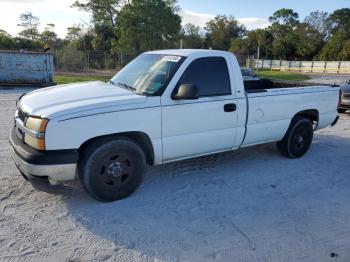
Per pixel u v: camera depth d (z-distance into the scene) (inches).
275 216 148.3
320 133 307.4
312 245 127.6
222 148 187.6
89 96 153.9
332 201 165.3
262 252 122.2
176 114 162.2
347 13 2962.6
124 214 144.9
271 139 211.6
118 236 128.8
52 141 135.1
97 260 114.7
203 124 173.0
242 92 186.7
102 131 143.3
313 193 173.9
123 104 147.8
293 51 2780.5
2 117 325.7
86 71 1202.0
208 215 146.9
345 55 2394.2
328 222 144.8
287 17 3053.6
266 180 188.5
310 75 1601.9
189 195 165.6
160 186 175.0
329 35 3051.2
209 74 173.8
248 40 2901.1
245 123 191.3
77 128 137.6
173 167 202.7
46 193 160.9
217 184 180.4
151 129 156.4
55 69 1225.4
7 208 145.9
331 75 1633.9
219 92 177.5
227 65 181.0
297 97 215.9
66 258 115.0
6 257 113.8
